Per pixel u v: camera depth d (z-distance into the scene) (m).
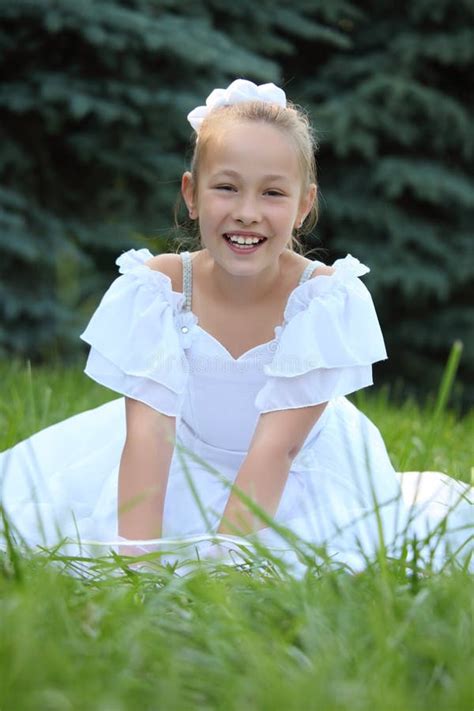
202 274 3.21
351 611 1.98
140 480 2.95
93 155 8.41
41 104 7.96
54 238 8.26
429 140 10.09
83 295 8.45
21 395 5.29
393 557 2.34
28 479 3.29
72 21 7.69
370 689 1.63
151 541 2.54
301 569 2.68
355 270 3.16
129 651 1.79
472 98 10.45
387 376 10.38
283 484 2.97
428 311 10.27
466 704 1.61
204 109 3.22
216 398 3.20
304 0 9.89
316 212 3.50
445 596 2.04
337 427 3.32
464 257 9.91
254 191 2.96
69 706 1.55
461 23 10.02
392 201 10.09
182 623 1.98
